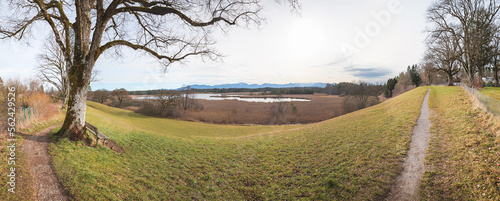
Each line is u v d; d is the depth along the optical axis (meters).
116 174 7.28
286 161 10.46
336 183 7.43
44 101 17.16
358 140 12.43
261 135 19.45
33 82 20.58
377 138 12.16
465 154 7.75
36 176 5.98
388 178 7.26
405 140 10.74
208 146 14.08
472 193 5.72
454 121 12.16
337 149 11.29
